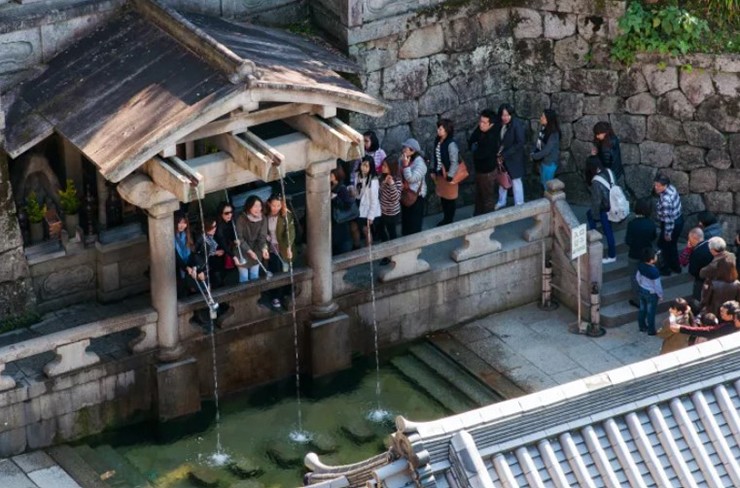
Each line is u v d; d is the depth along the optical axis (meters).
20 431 27.98
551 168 32.62
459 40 32.84
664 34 32.38
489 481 19.94
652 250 30.59
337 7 31.27
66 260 29.92
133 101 27.45
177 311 28.69
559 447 20.80
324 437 29.08
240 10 31.11
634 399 21.25
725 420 21.59
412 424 20.05
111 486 27.64
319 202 29.23
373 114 28.48
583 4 32.62
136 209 30.38
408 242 30.72
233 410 29.67
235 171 27.89
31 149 29.47
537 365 30.75
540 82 33.66
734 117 32.47
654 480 20.86
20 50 28.70
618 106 33.28
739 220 33.28
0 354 27.27
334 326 30.28
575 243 30.47
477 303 32.06
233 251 29.25
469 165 34.06
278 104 27.88
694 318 28.61
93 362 28.23
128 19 29.27
